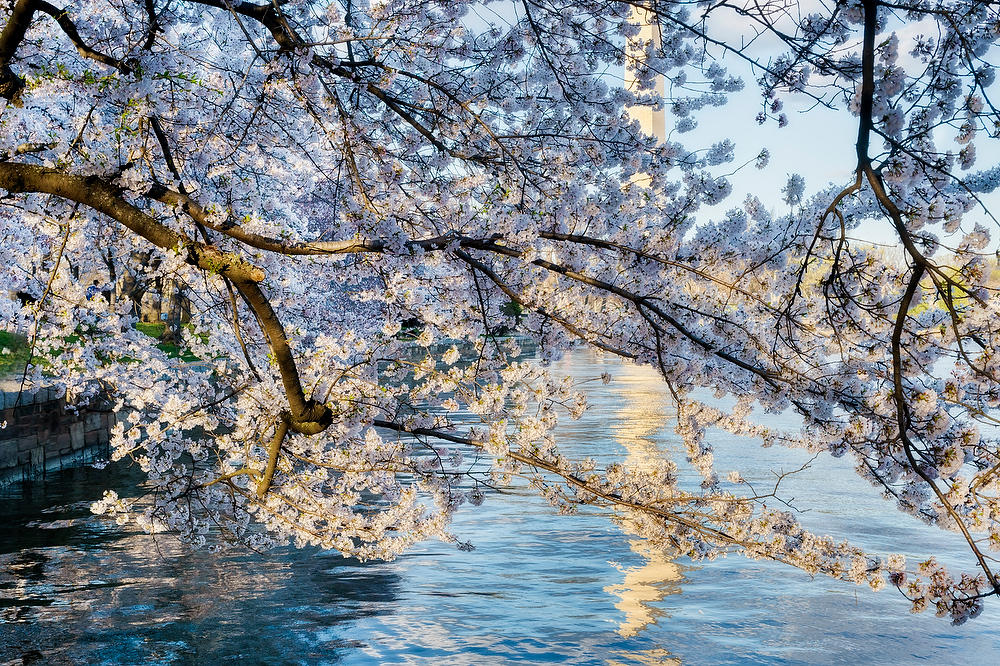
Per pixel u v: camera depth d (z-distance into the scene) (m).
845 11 4.37
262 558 13.62
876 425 5.13
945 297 3.62
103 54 5.70
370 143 5.89
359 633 10.58
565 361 60.78
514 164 6.17
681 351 5.89
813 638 10.61
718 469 21.97
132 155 6.08
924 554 14.16
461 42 6.55
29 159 6.73
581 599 12.08
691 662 9.88
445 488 7.01
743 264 5.50
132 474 19.98
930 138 4.16
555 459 6.41
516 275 6.14
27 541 14.38
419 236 5.93
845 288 4.81
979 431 4.93
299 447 7.23
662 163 6.61
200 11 8.19
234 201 7.20
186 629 10.53
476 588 12.50
